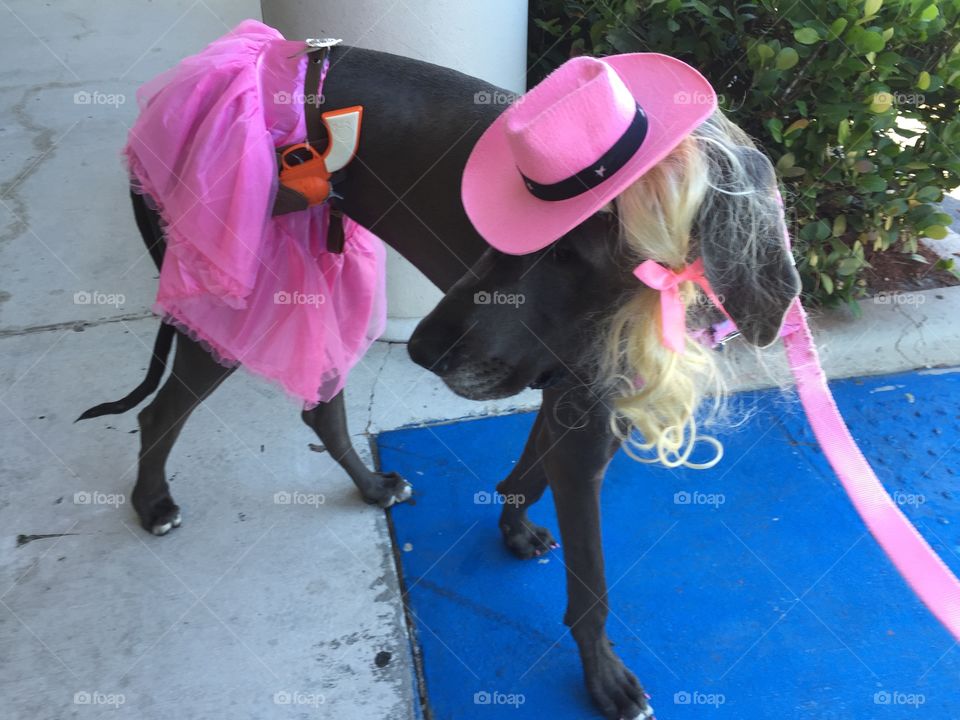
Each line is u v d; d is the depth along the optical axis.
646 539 2.09
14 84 4.50
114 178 3.62
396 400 2.56
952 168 2.51
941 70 2.47
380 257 2.00
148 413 1.91
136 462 2.29
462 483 2.26
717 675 1.78
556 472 1.48
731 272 1.12
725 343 1.48
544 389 1.42
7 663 1.78
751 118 2.60
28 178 3.60
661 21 2.56
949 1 2.45
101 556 2.03
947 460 2.29
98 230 3.28
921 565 1.18
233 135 1.48
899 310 2.80
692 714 1.71
